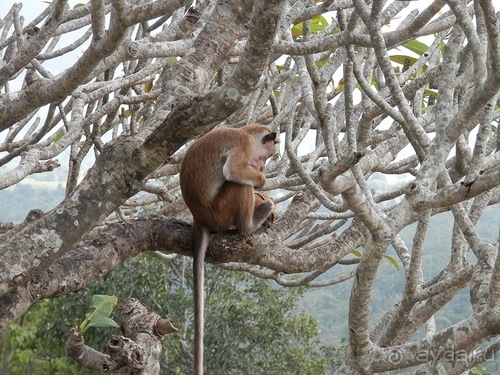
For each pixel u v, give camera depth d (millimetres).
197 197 4660
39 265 3096
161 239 4180
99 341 18250
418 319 4844
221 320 21750
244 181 4738
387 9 4688
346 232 4719
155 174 5902
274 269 4512
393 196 5004
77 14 5414
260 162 5109
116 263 3873
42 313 22531
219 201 4598
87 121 5551
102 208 3215
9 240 3146
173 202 5781
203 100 2990
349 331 3717
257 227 4602
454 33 3717
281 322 22141
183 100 3055
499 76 3133
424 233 4082
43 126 5887
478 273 4004
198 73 3875
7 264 3049
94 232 6051
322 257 4562
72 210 3182
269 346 22062
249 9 3818
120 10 3625
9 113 4176
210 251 4391
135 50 4414
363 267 3521
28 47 4066
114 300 3879
